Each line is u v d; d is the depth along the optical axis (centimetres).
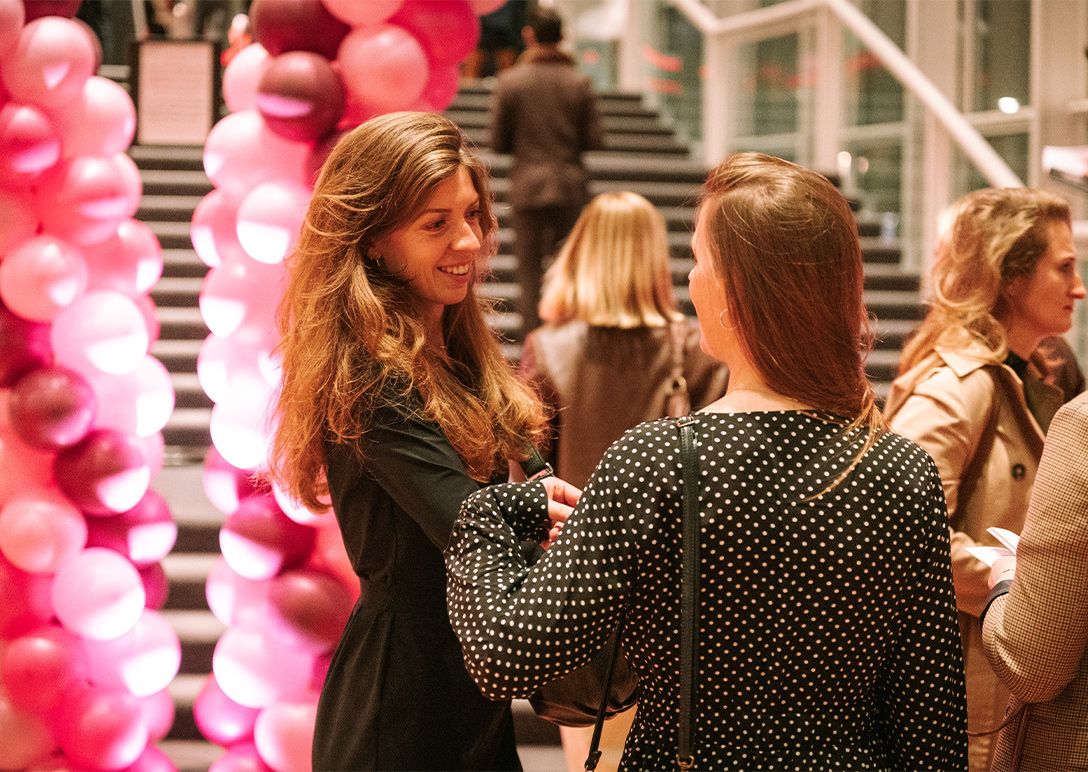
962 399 182
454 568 117
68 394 235
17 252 233
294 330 147
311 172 225
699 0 811
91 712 245
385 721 144
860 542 110
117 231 254
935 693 115
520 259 521
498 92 520
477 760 148
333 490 148
